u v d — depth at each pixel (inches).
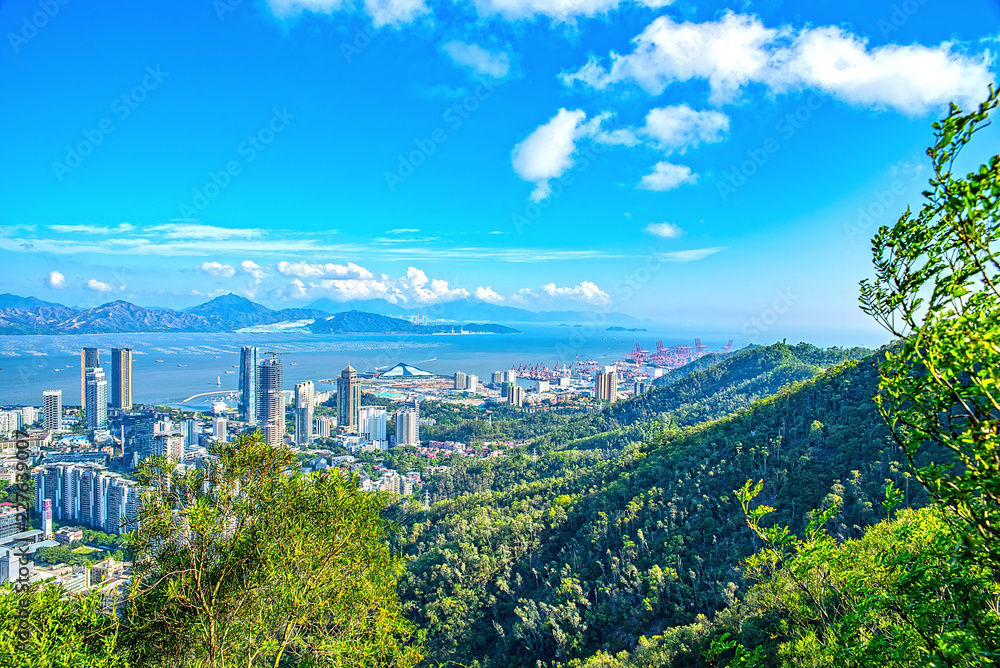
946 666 189.6
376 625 486.9
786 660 310.8
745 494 335.6
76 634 381.4
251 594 464.1
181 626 436.5
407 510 3105.3
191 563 445.4
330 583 474.0
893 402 192.1
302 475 507.8
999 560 172.1
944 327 169.5
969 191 154.8
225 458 476.4
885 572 248.7
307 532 473.1
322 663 462.3
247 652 453.7
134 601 434.6
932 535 229.3
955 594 191.8
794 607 310.3
